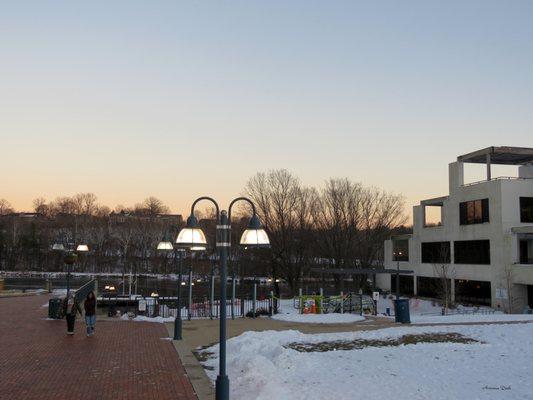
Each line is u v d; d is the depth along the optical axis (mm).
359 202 73062
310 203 72688
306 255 70188
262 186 75000
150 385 12172
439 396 10594
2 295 42844
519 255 44750
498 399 10297
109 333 21562
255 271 74438
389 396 10641
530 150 47906
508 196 44594
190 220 10227
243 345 16844
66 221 135750
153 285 72500
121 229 130500
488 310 43156
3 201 174500
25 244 108250
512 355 15352
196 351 17125
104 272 108938
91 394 11359
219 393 9961
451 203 52312
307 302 35656
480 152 48688
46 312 30000
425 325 23594
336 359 14875
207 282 74500
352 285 70875
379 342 18016
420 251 58156
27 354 16453
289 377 12539
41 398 11062
